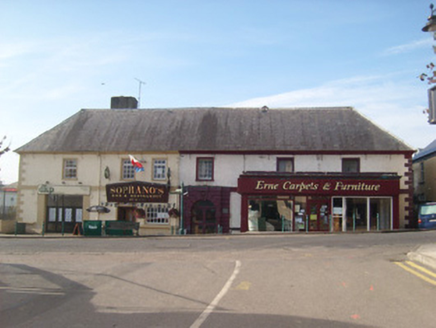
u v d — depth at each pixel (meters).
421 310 7.12
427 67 9.85
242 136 30.92
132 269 11.74
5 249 17.28
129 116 34.28
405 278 9.59
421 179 35.28
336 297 8.11
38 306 7.82
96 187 31.44
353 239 18.59
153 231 30.33
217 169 30.12
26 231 31.80
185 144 30.78
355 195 28.20
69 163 32.16
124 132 32.72
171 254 15.03
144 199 30.55
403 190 28.72
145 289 9.16
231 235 24.09
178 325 6.49
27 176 32.28
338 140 29.88
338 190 28.11
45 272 11.42
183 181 30.33
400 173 28.86
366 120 31.36
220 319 6.78
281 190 28.42
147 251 16.06
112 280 10.23
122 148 31.36
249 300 8.02
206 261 13.05
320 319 6.72
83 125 33.94
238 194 29.70
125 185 30.69
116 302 8.05
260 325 6.45
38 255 15.30
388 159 29.00
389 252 14.02
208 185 29.98
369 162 29.06
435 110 9.74
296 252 14.90
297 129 31.12
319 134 30.52
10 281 10.20
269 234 24.44
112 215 31.00
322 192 28.19
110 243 19.47
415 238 18.28
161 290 9.02
